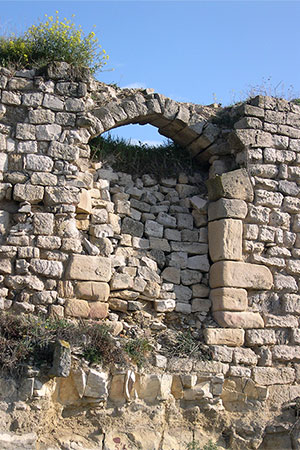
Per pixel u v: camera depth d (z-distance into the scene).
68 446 10.29
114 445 10.57
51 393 10.36
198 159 13.64
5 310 10.99
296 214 12.89
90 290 11.42
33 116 11.73
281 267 12.58
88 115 12.10
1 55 12.38
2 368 10.18
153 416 10.98
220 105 13.70
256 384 11.86
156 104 12.72
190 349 11.70
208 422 11.43
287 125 13.11
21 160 11.56
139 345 11.34
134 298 11.99
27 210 11.36
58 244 11.39
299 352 12.34
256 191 12.67
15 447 9.87
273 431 11.55
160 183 13.12
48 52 12.51
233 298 12.11
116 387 10.84
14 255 11.20
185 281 12.45
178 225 12.77
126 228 12.40
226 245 12.24
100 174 12.49
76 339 10.80
